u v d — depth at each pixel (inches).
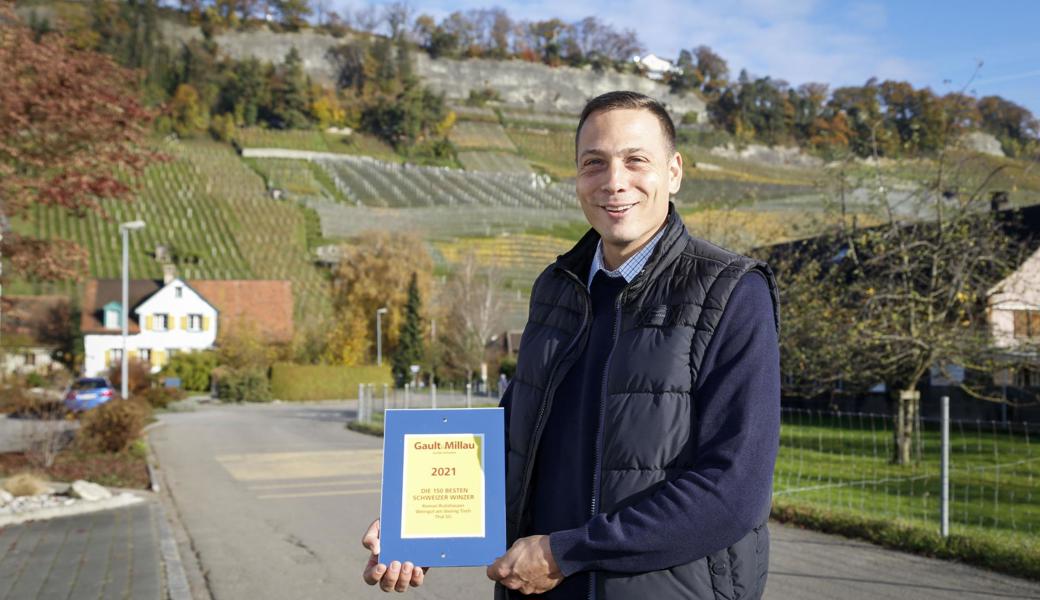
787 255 669.3
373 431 1002.7
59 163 461.1
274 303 2893.7
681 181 92.0
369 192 4874.5
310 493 495.5
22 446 657.0
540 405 86.7
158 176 4512.8
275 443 864.9
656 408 77.2
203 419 1338.6
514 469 87.4
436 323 2474.2
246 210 4121.6
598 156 85.6
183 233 3759.8
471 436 82.7
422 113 6481.3
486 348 2226.9
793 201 3137.3
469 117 7042.3
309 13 7568.9
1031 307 596.1
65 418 674.2
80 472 556.7
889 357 569.0
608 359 81.4
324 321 2608.3
